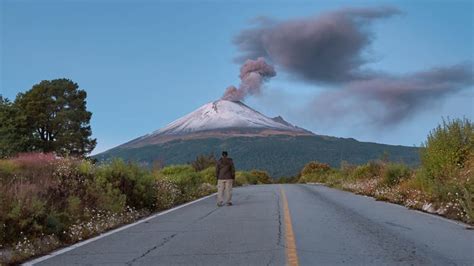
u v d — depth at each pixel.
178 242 10.09
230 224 12.94
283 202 20.22
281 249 9.05
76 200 12.17
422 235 10.62
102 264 7.99
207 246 9.53
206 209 17.58
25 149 52.59
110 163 16.67
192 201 22.06
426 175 17.89
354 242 9.78
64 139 65.19
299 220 13.61
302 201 20.80
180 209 17.78
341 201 20.80
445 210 14.62
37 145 58.22
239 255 8.54
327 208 17.31
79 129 69.00
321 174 63.47
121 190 15.94
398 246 9.27
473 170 15.02
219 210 17.09
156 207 17.75
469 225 12.23
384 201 20.83
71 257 8.64
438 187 15.84
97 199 13.96
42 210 10.30
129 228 12.46
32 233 9.95
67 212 11.83
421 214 14.95
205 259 8.24
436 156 17.36
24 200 10.48
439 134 18.00
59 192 12.83
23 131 54.22
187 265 7.79
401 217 14.16
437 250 8.83
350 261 7.93
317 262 7.88
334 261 7.94
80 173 15.30
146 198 16.94
